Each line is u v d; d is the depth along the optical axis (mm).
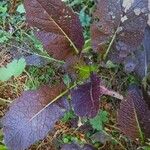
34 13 269
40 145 322
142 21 271
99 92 269
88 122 316
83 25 353
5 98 346
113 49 285
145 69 305
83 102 266
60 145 314
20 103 273
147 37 303
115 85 333
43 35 277
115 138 314
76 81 290
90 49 325
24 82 349
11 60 360
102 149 313
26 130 268
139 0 266
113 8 270
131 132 268
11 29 372
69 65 290
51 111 276
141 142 272
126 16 271
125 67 303
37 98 275
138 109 264
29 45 360
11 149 266
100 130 312
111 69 335
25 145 266
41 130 271
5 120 271
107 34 279
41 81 347
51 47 281
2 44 366
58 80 344
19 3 381
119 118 268
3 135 281
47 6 266
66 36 279
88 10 362
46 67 347
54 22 273
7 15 377
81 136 318
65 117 319
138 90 271
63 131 323
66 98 282
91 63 305
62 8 268
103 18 274
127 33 277
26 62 328
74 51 286
